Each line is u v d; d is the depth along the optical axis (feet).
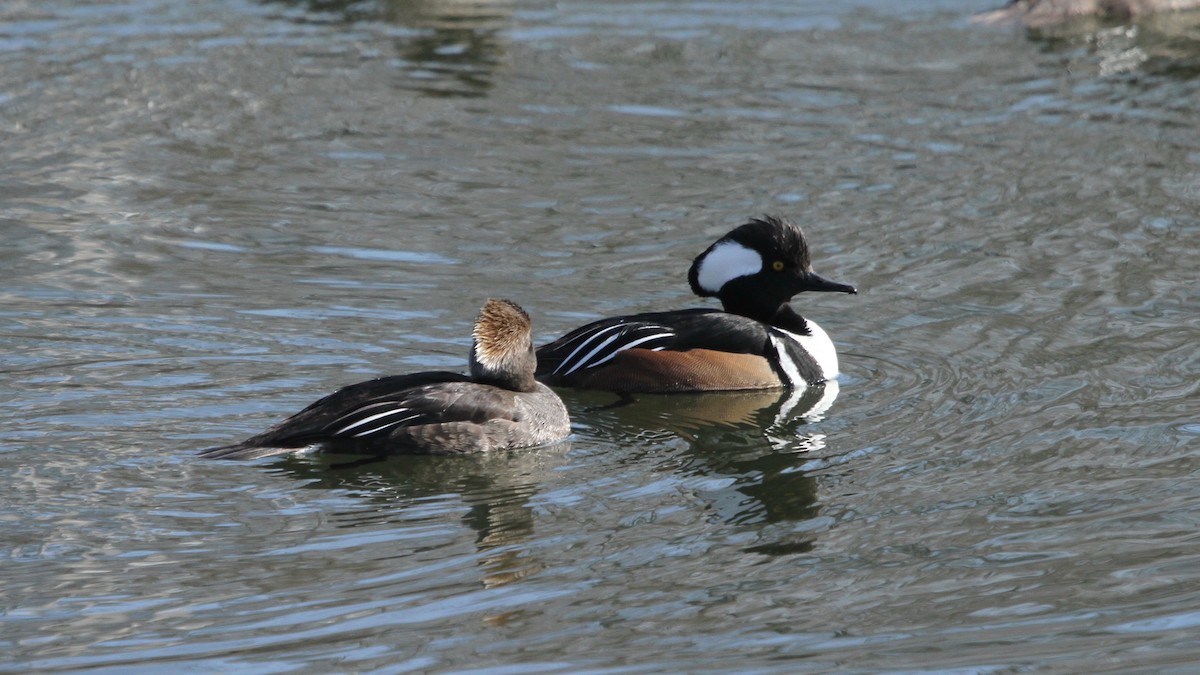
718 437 42.29
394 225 59.62
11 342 45.85
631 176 65.87
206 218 59.62
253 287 52.03
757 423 43.45
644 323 47.44
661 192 63.93
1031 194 63.16
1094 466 39.22
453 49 84.38
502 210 61.67
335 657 29.25
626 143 70.03
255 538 34.12
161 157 66.95
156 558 32.94
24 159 66.08
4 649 29.19
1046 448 40.52
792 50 84.43
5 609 30.58
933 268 55.62
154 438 39.22
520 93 77.10
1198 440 40.68
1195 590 32.22
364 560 33.37
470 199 62.90
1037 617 31.35
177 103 74.49
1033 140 69.72
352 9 91.81
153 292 51.08
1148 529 35.42
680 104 75.51
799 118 73.51
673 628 30.78
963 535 35.35
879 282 54.54
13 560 32.48
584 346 47.06
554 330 49.57
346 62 81.56
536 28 88.89
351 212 60.95
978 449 40.63
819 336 47.93
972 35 87.04
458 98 76.23
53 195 61.67
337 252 56.34
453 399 39.99
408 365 45.39
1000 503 37.14
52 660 28.86
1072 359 47.06
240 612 30.83
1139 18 89.40
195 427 40.09
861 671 29.12
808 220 60.70
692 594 32.37
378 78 79.00
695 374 46.19
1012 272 54.95
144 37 85.40
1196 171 65.05
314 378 43.98
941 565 33.78
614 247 57.82
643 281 54.34
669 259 56.59
